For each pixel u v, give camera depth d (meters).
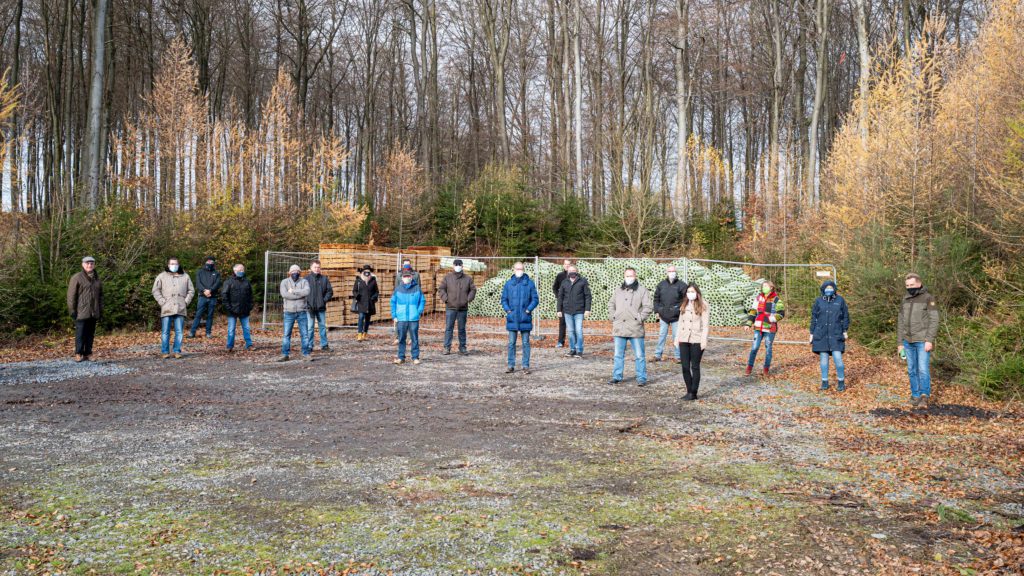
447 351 13.34
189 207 20.73
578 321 13.25
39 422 7.07
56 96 28.03
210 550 3.79
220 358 12.29
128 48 32.06
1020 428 7.07
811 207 22.70
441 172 40.88
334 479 5.16
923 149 13.13
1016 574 3.52
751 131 44.31
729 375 10.91
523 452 6.02
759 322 10.94
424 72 38.62
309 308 13.28
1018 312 9.77
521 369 11.15
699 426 7.18
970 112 12.57
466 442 6.38
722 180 33.66
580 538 4.02
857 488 5.05
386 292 20.03
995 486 5.11
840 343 9.41
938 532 4.15
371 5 40.75
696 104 44.75
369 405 8.14
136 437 6.47
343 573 3.49
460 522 4.26
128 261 16.47
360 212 24.39
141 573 3.48
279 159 23.36
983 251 12.05
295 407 8.00
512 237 29.12
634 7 40.59
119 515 4.35
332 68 41.25
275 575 3.47
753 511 4.53
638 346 9.81
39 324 14.52
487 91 48.34
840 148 17.72
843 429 7.06
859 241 14.58
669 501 4.71
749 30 38.25
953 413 7.88
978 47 14.04
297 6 36.34
